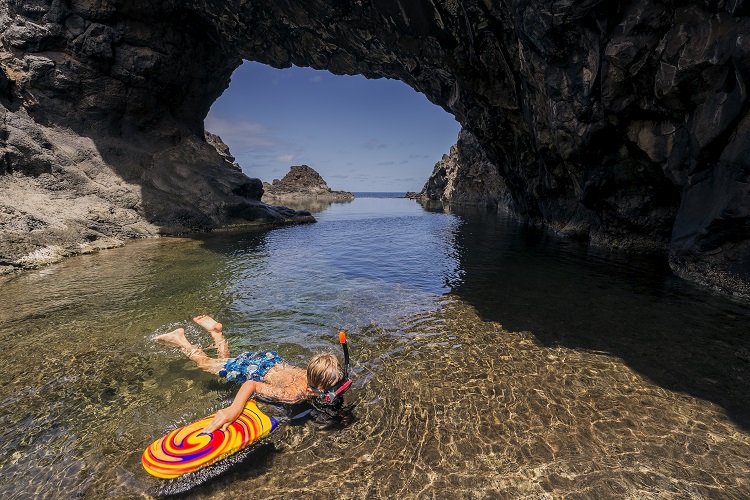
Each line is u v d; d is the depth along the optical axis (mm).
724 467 3553
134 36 19906
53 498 3191
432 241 16984
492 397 4676
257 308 7797
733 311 7512
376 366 5430
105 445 3809
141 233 17453
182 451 3502
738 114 7238
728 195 7680
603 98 9609
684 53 7750
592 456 3701
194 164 22984
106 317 7199
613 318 7238
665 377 5125
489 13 12602
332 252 14297
